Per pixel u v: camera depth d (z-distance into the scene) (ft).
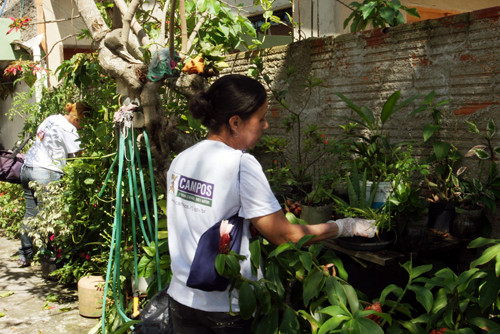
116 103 13.44
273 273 6.71
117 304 8.93
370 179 9.62
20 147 17.39
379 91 11.14
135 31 10.77
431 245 8.70
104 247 12.91
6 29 24.36
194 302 6.07
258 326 6.41
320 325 6.59
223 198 5.92
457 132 9.66
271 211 5.95
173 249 6.37
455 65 9.60
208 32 14.14
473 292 6.73
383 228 8.34
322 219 9.23
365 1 12.06
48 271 15.17
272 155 13.42
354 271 8.82
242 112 6.06
